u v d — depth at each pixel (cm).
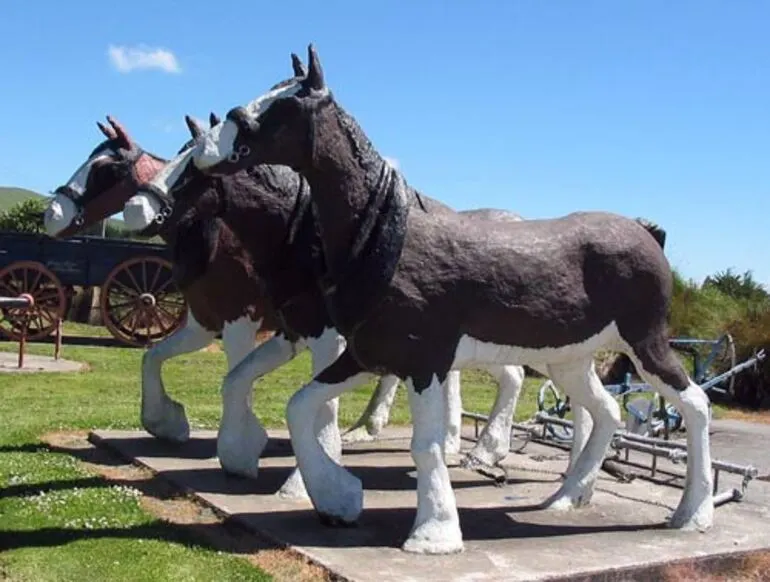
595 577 443
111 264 1702
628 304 512
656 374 524
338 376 503
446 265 465
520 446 819
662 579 464
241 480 620
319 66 443
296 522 517
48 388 1149
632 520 552
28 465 673
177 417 748
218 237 611
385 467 702
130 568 439
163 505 567
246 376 616
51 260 1678
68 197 625
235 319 643
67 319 2083
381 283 450
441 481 468
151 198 525
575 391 576
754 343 1396
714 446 967
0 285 1673
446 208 500
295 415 502
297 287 552
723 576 482
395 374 473
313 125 438
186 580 426
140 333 1784
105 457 718
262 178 552
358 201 450
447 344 469
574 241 503
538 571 438
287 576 435
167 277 1731
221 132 439
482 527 526
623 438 668
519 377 727
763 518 570
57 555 456
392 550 465
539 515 559
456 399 763
